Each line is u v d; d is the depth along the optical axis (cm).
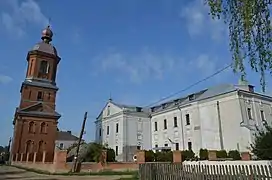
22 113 5025
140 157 2552
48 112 5303
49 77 5566
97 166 2597
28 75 5475
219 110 3609
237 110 3366
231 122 3412
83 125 2741
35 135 5047
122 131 4650
